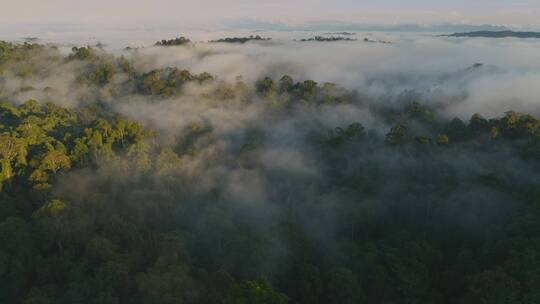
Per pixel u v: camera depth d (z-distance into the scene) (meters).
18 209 64.06
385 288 56.12
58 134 90.88
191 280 49.78
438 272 60.41
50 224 56.69
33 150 78.00
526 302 45.53
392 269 57.62
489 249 58.31
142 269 54.56
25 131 83.19
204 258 59.62
